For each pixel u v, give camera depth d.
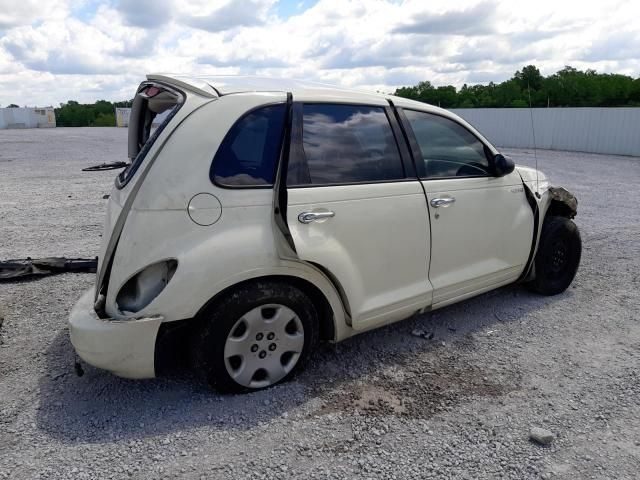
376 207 3.46
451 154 4.03
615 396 3.28
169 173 2.90
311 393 3.27
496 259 4.32
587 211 9.41
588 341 4.07
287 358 3.34
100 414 3.04
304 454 2.71
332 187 3.28
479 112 28.38
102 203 9.97
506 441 2.84
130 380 3.39
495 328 4.29
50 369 3.57
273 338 3.20
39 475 2.54
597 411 3.12
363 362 3.70
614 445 2.81
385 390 3.34
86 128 50.09
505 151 23.91
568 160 19.80
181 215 2.88
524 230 4.49
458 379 3.48
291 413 3.06
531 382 3.45
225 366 3.07
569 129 24.39
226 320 3.00
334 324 3.44
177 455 2.69
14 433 2.86
